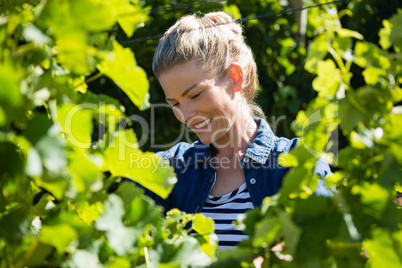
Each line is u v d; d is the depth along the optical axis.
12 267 1.46
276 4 6.77
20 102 1.20
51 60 1.59
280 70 6.65
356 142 1.58
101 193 1.65
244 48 2.81
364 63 1.61
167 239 1.70
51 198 1.62
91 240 1.50
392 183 1.48
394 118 1.54
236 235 2.54
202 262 1.65
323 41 1.66
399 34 1.63
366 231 1.50
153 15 6.35
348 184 1.61
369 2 6.82
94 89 5.96
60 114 1.53
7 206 1.53
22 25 1.48
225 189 2.68
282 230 1.46
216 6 6.39
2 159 1.36
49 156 1.26
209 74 2.56
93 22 1.35
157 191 1.70
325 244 1.51
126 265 1.49
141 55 6.26
